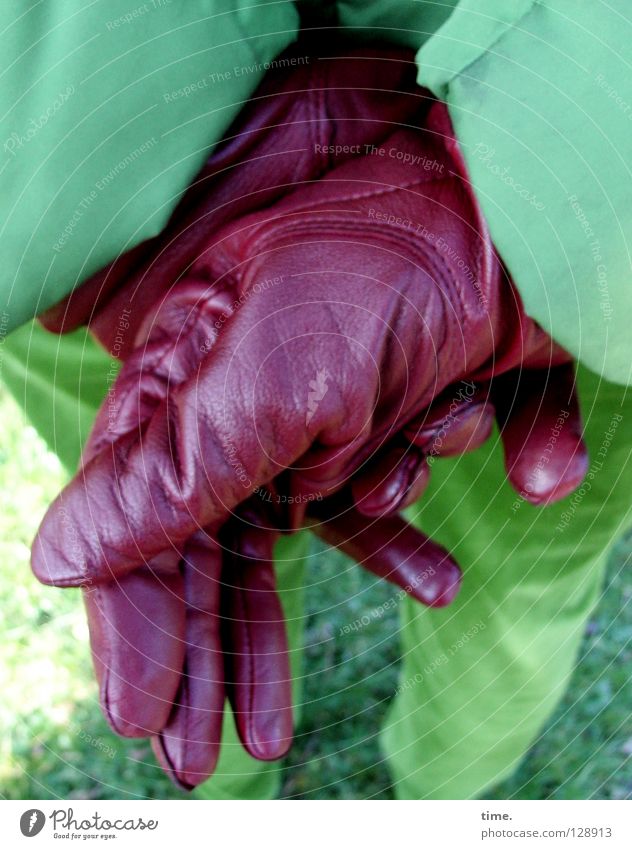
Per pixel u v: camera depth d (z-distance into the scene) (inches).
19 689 29.0
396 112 13.4
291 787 30.5
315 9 13.9
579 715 32.3
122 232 12.3
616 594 34.9
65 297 13.1
